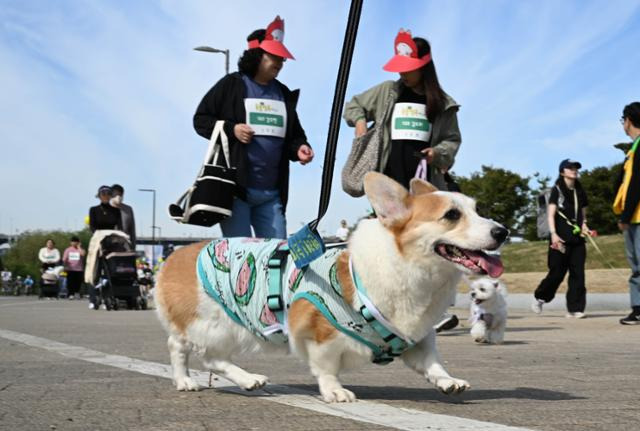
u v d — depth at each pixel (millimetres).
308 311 3670
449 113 6574
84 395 3865
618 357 6051
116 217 15703
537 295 11719
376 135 6477
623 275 16375
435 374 3711
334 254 3756
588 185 41938
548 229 11812
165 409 3428
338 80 3596
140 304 15867
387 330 3582
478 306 7426
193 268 4117
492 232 3496
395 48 6328
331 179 3729
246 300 3895
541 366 5406
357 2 3396
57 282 26969
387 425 2979
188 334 4098
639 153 9500
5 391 3992
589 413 3316
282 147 5887
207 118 5793
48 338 7711
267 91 5867
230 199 5617
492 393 4004
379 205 3600
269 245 3992
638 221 9516
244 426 2975
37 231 82938
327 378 3744
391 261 3543
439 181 6574
